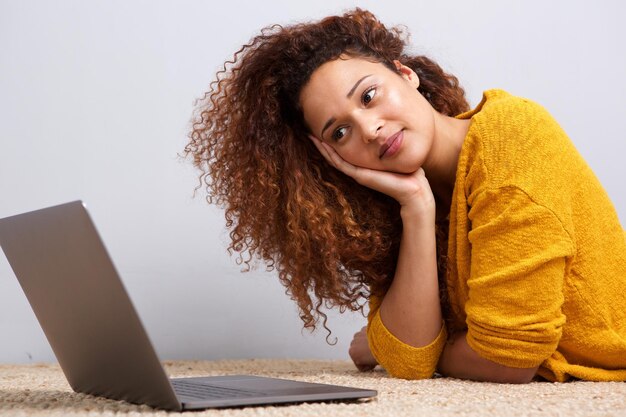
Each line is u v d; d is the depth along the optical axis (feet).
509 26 9.73
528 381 5.97
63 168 9.33
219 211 9.33
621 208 9.83
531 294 5.69
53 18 9.41
